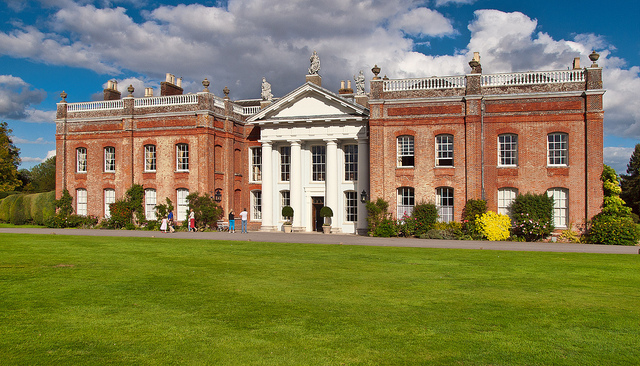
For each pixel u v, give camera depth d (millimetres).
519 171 31969
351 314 10883
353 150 38094
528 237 31328
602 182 30578
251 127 42500
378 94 34375
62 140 42375
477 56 34000
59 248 22672
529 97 31828
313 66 38406
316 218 39531
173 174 39156
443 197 33562
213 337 9273
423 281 14805
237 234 33906
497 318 10672
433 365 8000
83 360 8125
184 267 17250
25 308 11266
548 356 8438
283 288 13586
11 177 65938
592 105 30719
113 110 41094
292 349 8664
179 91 44375
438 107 33344
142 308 11328
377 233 33062
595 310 11422
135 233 33719
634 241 28359
